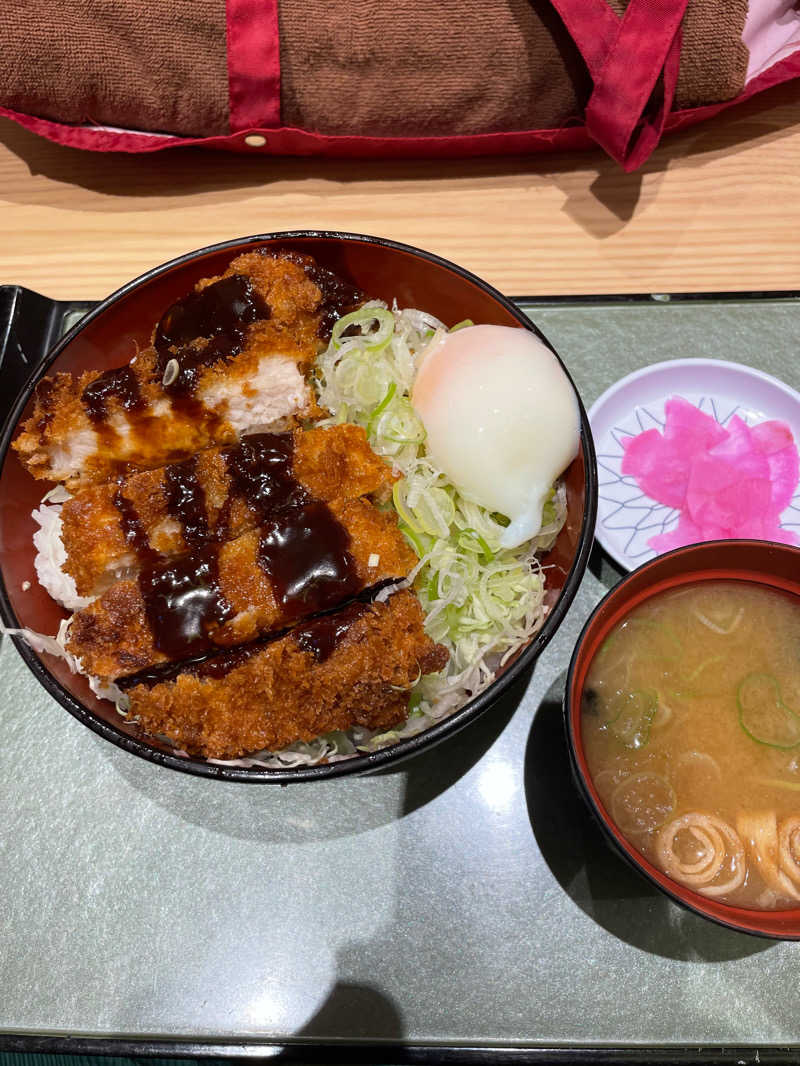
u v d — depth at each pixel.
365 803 0.28
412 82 0.36
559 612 0.24
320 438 0.27
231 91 0.36
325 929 0.26
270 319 0.28
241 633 0.24
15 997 0.26
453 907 0.27
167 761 0.23
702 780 0.25
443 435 0.28
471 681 0.28
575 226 0.38
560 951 0.26
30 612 0.27
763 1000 0.26
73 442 0.27
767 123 0.39
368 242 0.29
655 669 0.26
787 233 0.38
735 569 0.26
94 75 0.35
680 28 0.34
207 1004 0.26
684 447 0.33
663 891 0.22
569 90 0.36
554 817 0.28
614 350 0.35
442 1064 0.25
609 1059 0.25
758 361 0.35
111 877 0.27
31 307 0.34
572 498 0.28
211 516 0.26
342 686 0.24
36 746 0.29
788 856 0.24
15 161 0.39
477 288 0.29
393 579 0.25
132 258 0.37
